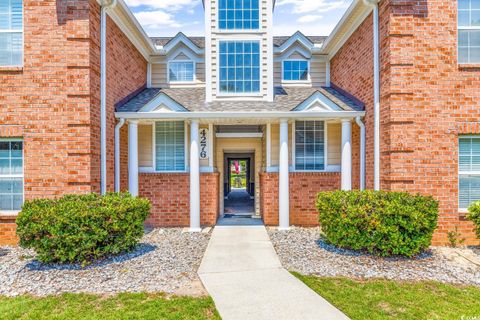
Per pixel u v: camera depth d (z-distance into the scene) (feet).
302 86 42.91
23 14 25.75
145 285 17.90
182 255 23.52
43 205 21.86
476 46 26.55
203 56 42.52
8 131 25.67
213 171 36.40
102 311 14.85
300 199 35.35
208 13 36.04
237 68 36.14
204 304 15.51
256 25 36.11
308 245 26.30
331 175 35.50
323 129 36.88
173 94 38.60
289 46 42.78
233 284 18.13
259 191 41.81
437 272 20.18
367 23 30.73
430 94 26.35
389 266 21.11
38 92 25.79
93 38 26.48
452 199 26.35
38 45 25.76
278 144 36.65
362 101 32.04
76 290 17.24
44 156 25.79
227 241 27.84
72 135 25.70
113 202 22.63
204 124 36.63
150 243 27.07
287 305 15.55
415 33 26.30
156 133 36.55
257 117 31.86
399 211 21.88
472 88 26.37
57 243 20.25
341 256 23.12
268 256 23.35
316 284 18.12
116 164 30.66
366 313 14.75
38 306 15.34
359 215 22.59
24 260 22.16
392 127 26.37
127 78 34.53
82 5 25.77
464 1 26.58
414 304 15.75
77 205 21.44
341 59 38.37
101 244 21.70
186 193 35.27
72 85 25.72
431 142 26.37
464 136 26.58
